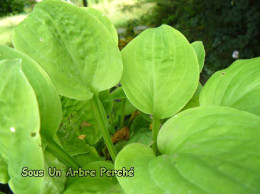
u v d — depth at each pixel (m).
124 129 0.22
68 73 0.15
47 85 0.13
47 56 0.15
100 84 0.16
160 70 0.16
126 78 0.17
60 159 0.15
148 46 0.17
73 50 0.16
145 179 0.10
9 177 0.12
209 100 0.17
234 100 0.15
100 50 0.16
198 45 0.22
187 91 0.16
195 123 0.12
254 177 0.08
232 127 0.11
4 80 0.11
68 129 0.19
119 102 0.26
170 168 0.10
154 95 0.17
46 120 0.13
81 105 0.20
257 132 0.10
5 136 0.11
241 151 0.09
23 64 0.13
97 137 0.19
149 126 0.24
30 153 0.11
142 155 0.13
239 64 0.17
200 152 0.10
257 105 0.14
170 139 0.13
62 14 0.16
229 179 0.08
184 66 0.16
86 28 0.16
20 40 0.15
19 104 0.11
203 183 0.09
